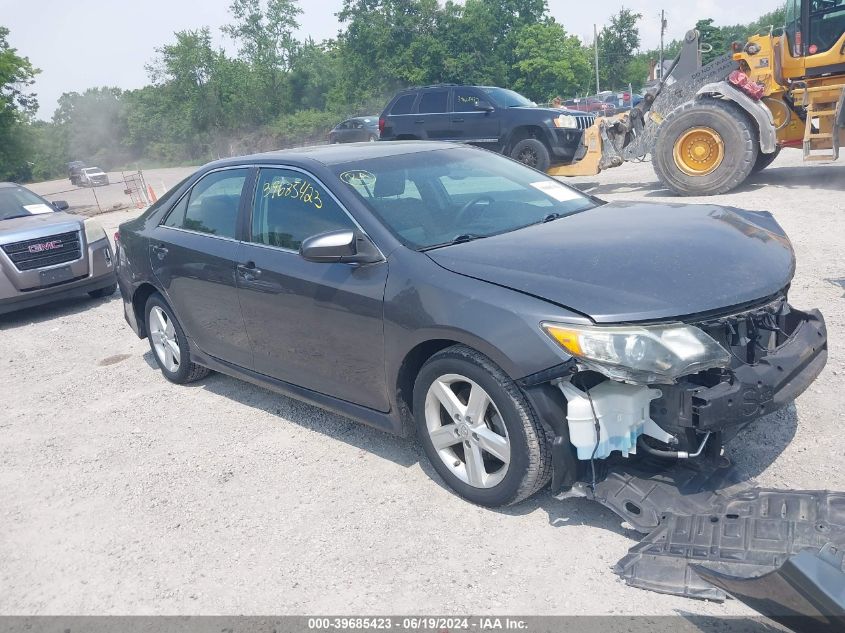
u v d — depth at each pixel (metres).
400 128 15.62
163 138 81.88
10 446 4.89
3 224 8.98
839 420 3.79
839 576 2.15
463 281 3.24
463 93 14.72
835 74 10.34
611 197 12.21
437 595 2.88
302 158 4.32
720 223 3.69
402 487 3.71
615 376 2.81
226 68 72.69
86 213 21.83
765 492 2.90
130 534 3.62
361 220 3.77
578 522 3.22
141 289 5.61
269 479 3.99
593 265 3.16
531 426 3.06
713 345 2.83
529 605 2.75
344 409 4.02
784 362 3.00
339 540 3.33
